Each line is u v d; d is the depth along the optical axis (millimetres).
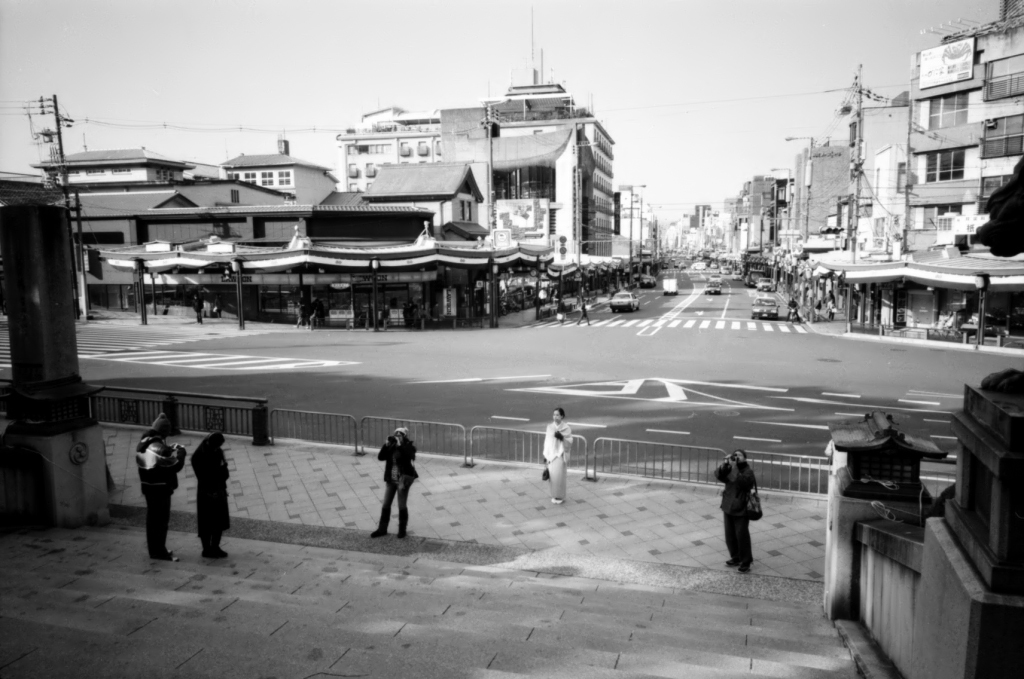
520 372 25797
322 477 13164
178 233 54062
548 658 5312
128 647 5387
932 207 42625
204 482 8422
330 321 45031
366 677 4926
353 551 9430
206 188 65250
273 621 6062
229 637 5629
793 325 45500
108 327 42156
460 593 7316
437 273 46188
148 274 48281
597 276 86188
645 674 4984
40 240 9094
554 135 89438
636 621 6602
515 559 9336
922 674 3889
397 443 10109
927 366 27312
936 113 41594
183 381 23688
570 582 8383
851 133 56000
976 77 39375
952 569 3391
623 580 8609
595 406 19812
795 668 5238
